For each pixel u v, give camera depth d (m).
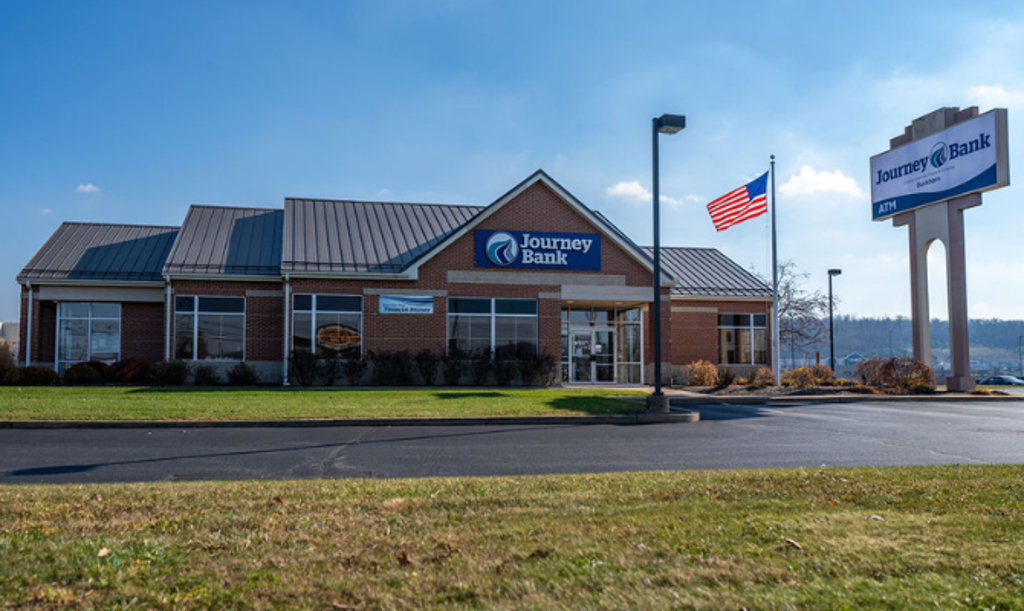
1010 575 4.98
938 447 13.02
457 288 26.52
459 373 25.86
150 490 7.90
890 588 4.73
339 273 25.69
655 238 18.47
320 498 7.45
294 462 11.06
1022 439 14.18
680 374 31.59
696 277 33.84
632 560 5.27
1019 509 6.96
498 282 26.80
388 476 9.90
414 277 26.12
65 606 4.40
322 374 25.03
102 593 4.61
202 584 4.79
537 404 18.78
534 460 11.28
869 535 5.95
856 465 10.93
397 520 6.48
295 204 30.03
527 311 26.97
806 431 15.45
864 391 25.98
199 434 14.34
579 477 8.91
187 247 27.17
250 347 26.38
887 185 30.80
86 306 27.67
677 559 5.30
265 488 8.05
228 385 24.70
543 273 27.12
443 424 16.25
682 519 6.54
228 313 26.41
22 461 11.01
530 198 27.20
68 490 7.93
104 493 7.68
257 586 4.75
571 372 28.94
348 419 16.00
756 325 33.31
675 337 32.41
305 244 27.17
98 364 24.97
